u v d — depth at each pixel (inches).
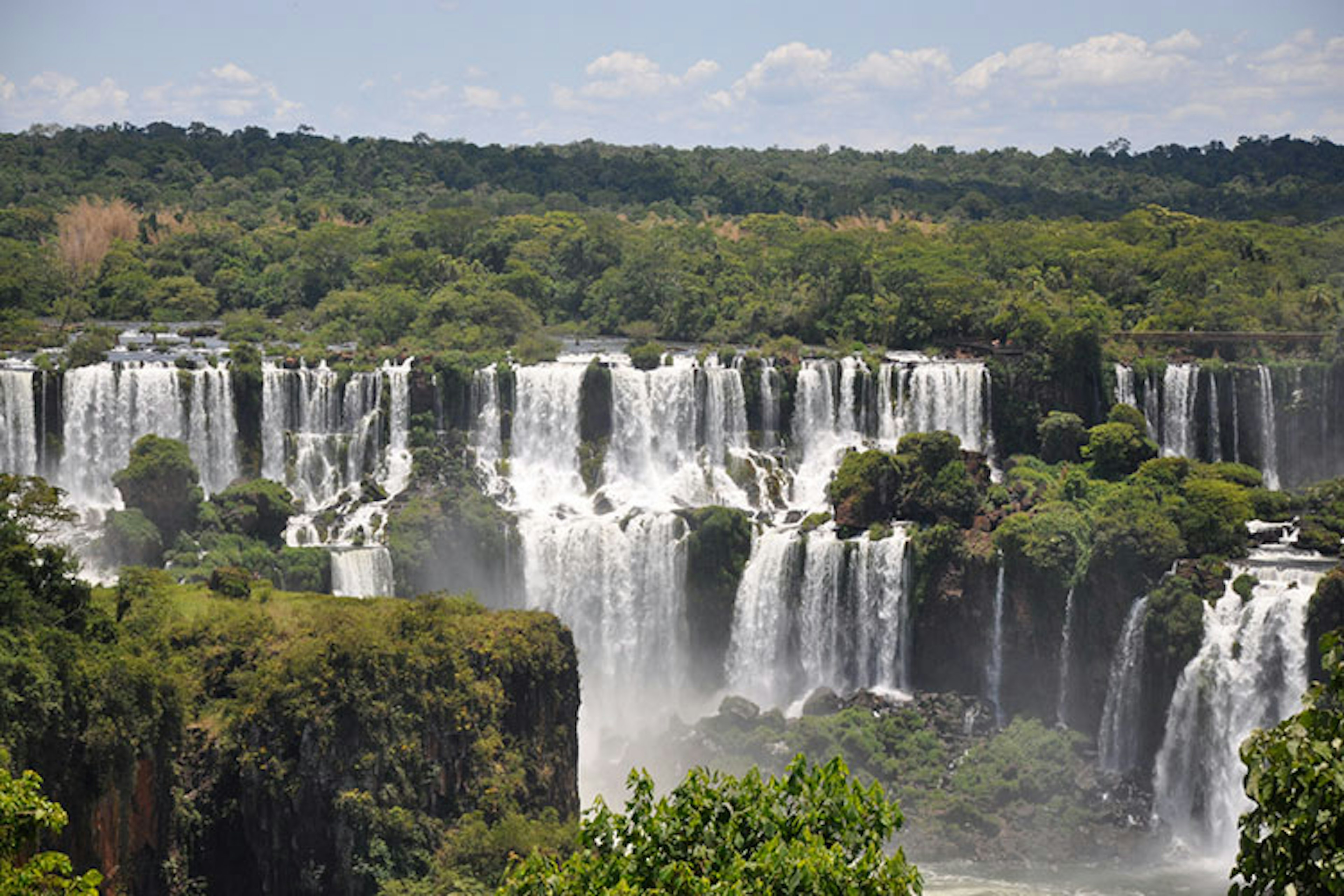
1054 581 5693.9
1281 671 5191.9
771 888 1955.0
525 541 6195.9
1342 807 1546.5
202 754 4141.2
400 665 4288.9
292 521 6210.6
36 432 6378.0
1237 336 7199.8
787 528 6314.0
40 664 3686.0
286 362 6850.4
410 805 4188.0
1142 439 6397.6
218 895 4158.5
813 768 2196.1
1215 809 5241.1
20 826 2215.8
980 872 4963.1
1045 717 5772.6
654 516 6215.6
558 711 4714.6
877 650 6028.5
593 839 2161.7
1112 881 4899.1
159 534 5836.6
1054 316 7165.4
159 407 6471.5
